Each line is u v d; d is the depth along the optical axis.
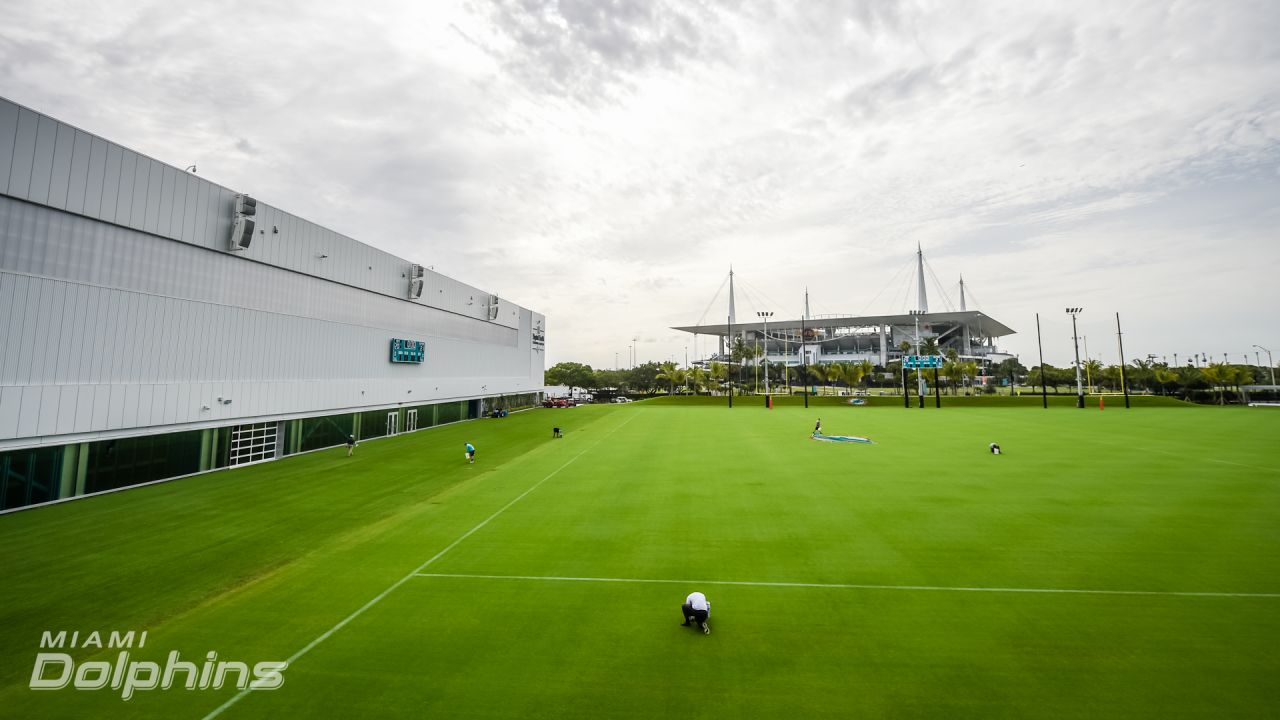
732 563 11.32
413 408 42.59
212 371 24.19
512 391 66.00
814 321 147.12
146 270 21.28
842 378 91.06
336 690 6.77
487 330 58.19
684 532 13.59
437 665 7.35
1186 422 44.00
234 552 12.38
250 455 26.55
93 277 19.34
